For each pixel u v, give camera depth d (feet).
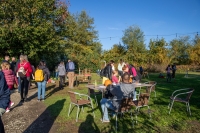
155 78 59.88
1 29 36.76
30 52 42.75
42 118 16.99
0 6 37.91
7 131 14.03
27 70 23.29
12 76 21.35
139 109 19.69
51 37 46.19
